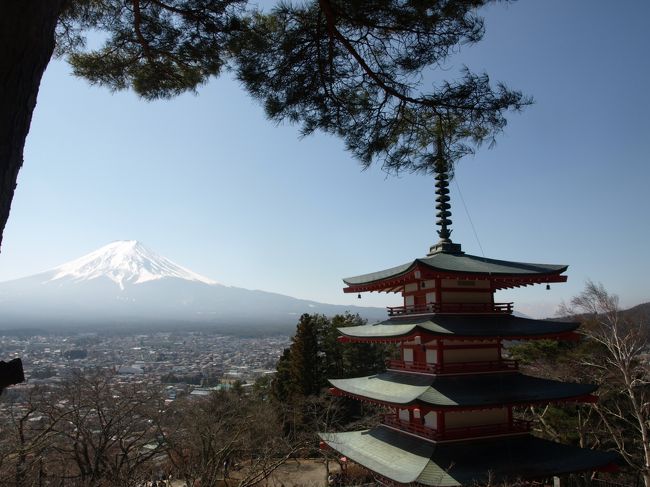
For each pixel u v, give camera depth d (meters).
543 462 16.86
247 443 22.70
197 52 9.39
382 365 48.91
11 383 2.94
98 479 18.03
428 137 9.05
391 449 18.75
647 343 31.95
